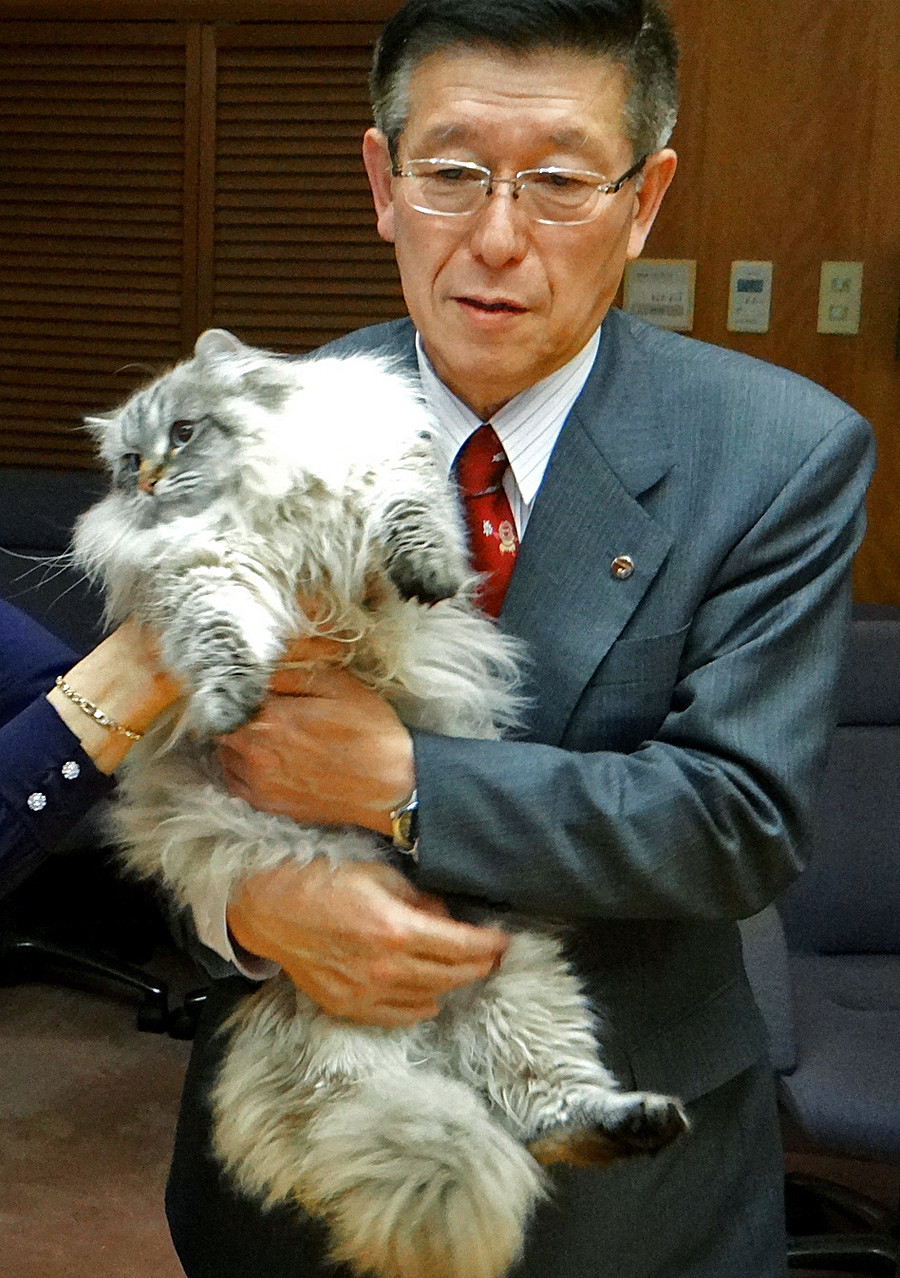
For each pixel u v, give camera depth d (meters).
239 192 3.43
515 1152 1.13
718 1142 1.22
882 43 2.71
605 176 1.07
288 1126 1.19
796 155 2.79
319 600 1.18
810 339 2.87
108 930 3.59
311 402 1.19
